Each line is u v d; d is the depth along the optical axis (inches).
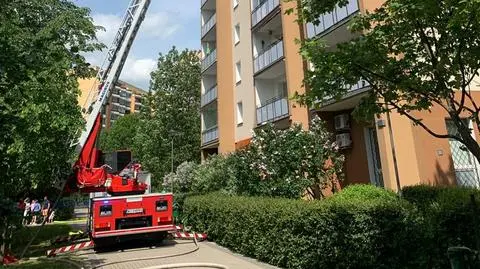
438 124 468.4
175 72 1465.3
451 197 262.5
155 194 516.1
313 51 214.5
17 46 235.1
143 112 1524.4
